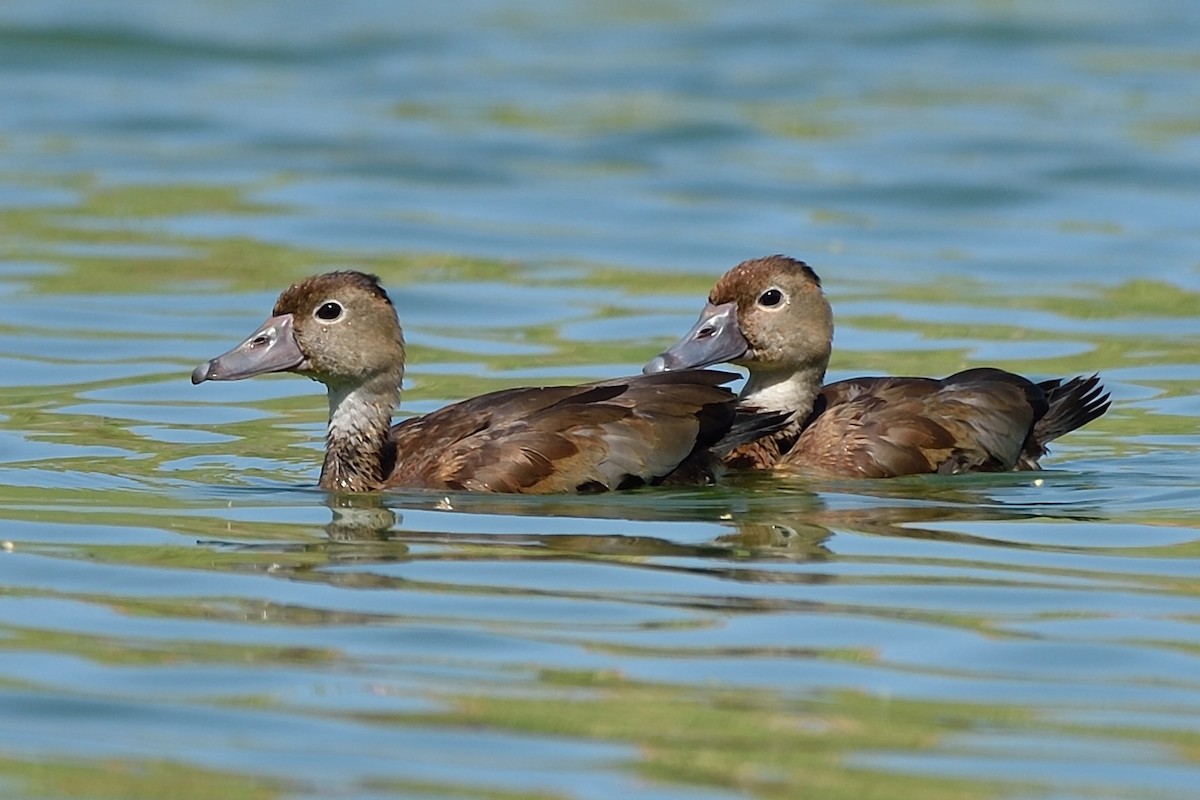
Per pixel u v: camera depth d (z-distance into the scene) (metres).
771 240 24.70
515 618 11.45
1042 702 10.18
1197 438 16.55
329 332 14.78
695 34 37.19
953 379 15.95
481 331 20.66
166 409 17.58
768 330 15.91
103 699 10.17
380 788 9.08
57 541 13.14
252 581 12.18
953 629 11.33
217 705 10.08
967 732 9.77
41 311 21.08
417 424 15.09
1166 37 36.69
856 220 25.70
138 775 9.22
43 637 11.11
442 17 38.78
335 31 37.19
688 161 28.77
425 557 12.70
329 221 25.34
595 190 27.17
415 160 28.62
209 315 21.12
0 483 14.77
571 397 14.67
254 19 37.94
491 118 31.14
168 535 13.33
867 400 15.73
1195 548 13.09
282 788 9.08
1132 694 10.30
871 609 11.67
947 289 22.42
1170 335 20.39
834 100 32.34
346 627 11.29
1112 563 12.70
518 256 23.89
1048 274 23.06
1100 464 15.69
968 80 33.66
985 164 28.27
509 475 14.25
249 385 18.62
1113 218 25.67
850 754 9.47
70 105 31.69
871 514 13.94
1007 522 13.77
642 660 10.75
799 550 12.95
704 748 9.54
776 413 15.01
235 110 31.59
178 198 26.34
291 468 15.53
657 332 20.61
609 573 12.35
